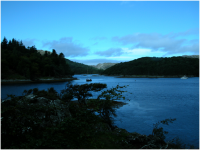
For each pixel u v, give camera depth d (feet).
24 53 650.84
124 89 217.97
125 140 29.45
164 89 220.64
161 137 34.71
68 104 38.45
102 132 32.14
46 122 28.07
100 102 33.50
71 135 24.75
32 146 20.16
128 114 76.02
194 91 192.13
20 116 22.67
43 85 301.84
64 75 574.97
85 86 50.06
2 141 20.52
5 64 423.23
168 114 76.54
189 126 58.39
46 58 593.01
